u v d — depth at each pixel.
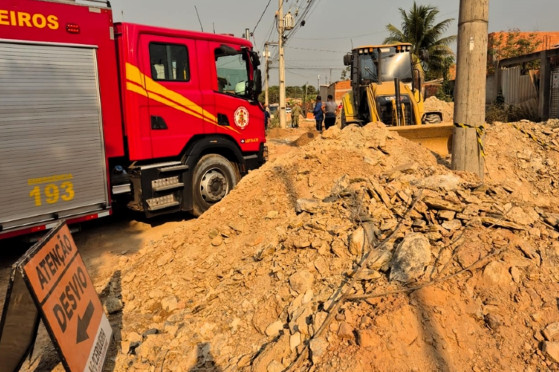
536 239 3.49
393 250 3.55
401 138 6.32
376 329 2.78
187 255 4.82
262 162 8.47
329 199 4.58
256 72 8.17
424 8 27.11
